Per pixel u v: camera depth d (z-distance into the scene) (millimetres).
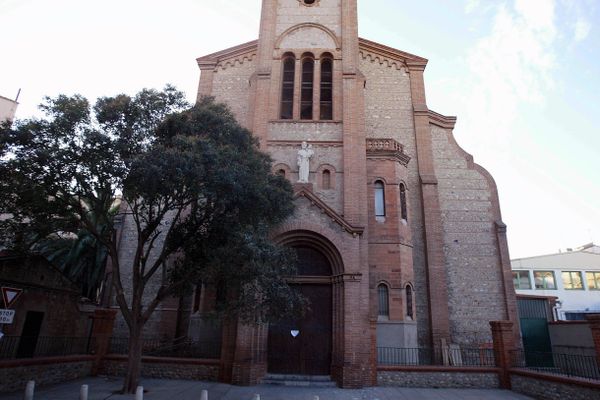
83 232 29875
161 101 15172
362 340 18156
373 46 29641
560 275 53469
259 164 15297
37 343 20484
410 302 22203
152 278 25891
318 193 21234
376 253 22312
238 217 14633
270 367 18516
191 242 15078
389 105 28438
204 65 29406
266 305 14219
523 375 16812
